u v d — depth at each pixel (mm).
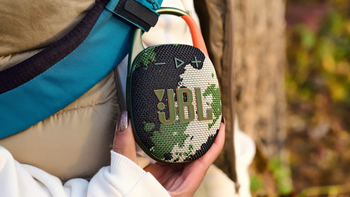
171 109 476
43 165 518
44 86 458
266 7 1447
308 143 2033
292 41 2447
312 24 2455
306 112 2217
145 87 465
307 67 2383
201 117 494
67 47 448
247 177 891
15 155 499
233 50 676
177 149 489
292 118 2184
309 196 1735
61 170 529
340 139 2043
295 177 1835
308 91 2314
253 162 1626
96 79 493
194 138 494
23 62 445
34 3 425
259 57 1481
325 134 2074
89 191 463
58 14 447
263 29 1451
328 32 2445
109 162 556
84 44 457
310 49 2420
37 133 496
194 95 488
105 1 460
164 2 548
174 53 485
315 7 2559
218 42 683
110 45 482
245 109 1482
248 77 1438
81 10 458
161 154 486
